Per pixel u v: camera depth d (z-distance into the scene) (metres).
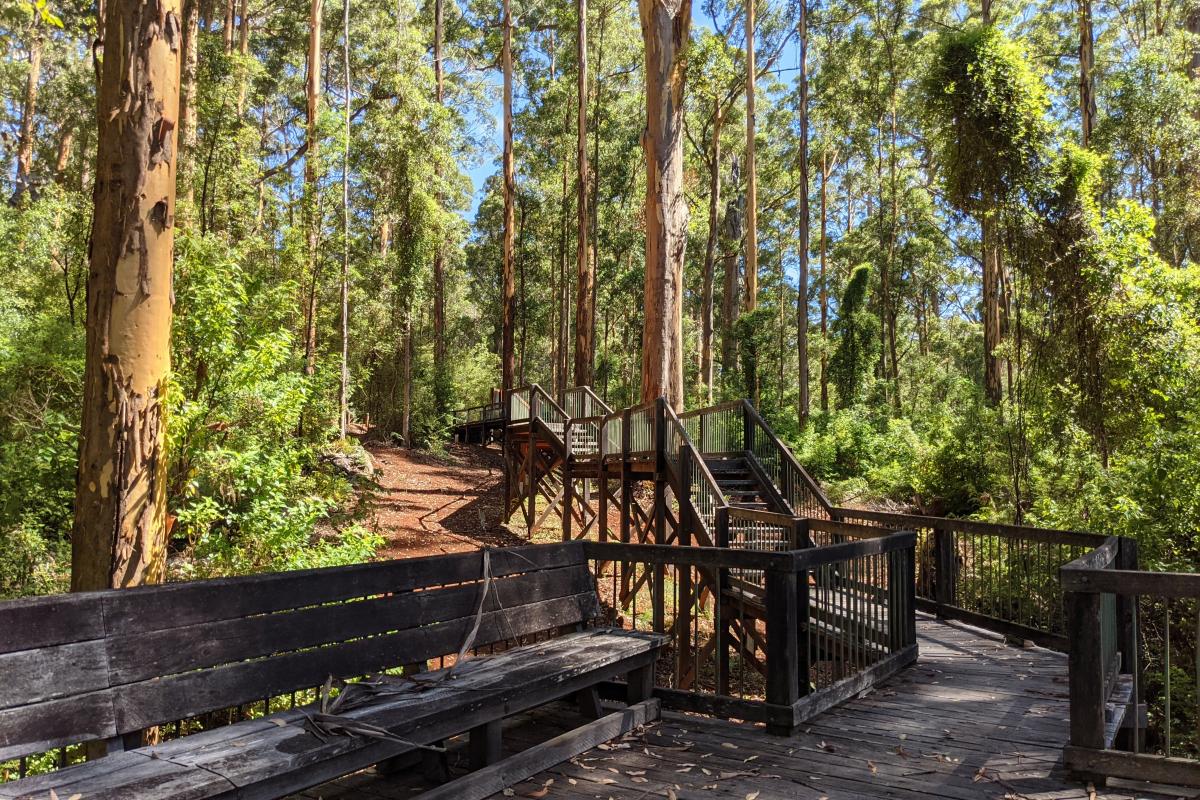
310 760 2.67
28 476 8.47
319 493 12.44
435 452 30.61
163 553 5.86
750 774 3.82
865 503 17.52
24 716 2.40
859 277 32.25
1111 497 9.80
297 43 31.30
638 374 46.41
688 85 20.11
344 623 3.47
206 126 16.34
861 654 5.60
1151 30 27.03
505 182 31.03
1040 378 11.91
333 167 20.41
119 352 5.57
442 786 3.30
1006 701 5.18
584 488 19.41
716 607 4.73
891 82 30.33
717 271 47.38
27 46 26.91
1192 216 19.11
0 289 13.07
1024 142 11.23
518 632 4.38
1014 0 27.88
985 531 8.05
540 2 36.12
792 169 38.12
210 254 9.25
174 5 5.77
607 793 3.57
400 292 28.19
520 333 48.38
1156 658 8.60
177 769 2.50
